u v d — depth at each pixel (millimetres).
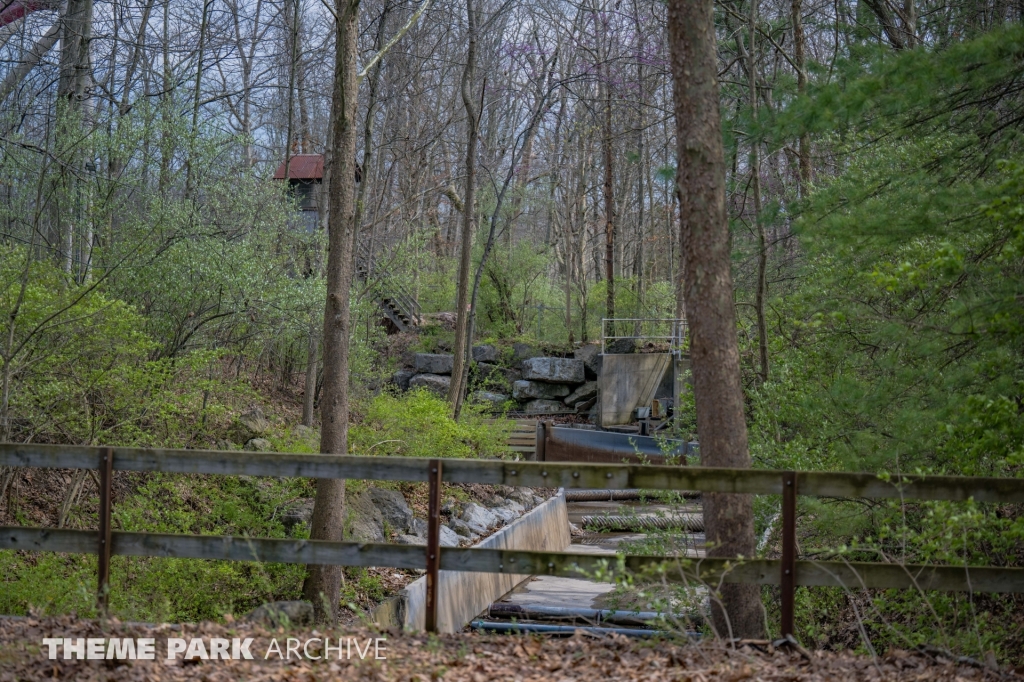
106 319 9742
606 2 28359
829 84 8195
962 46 7531
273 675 4973
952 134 9031
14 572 8430
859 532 8781
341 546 5852
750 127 11297
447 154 33125
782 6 18734
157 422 10656
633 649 5660
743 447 7727
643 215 38625
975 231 7867
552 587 11680
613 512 17609
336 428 10078
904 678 5105
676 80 7914
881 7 15195
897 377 8172
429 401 17141
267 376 19266
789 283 14516
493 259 31484
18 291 9438
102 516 5949
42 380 9719
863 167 10172
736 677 4918
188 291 12531
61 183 12297
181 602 8641
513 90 33500
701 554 9781
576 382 28359
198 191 15289
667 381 27609
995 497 5430
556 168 33531
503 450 20031
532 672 5141
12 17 15867
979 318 7074
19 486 10125
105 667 5035
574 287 35250
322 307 14820
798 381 10461
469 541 14156
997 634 6715
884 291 8758
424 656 5355
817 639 7555
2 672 4840
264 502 10852
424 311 32500
